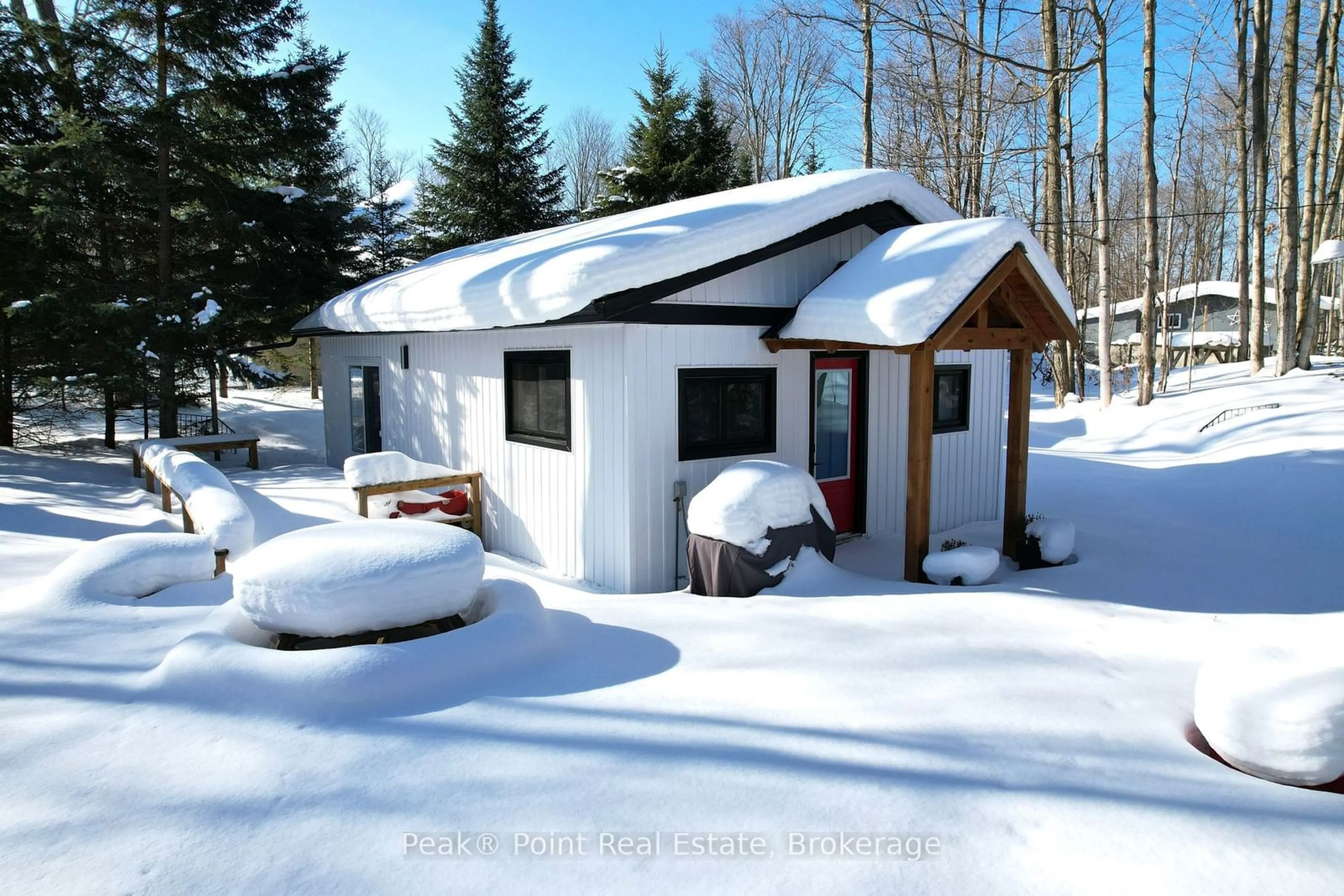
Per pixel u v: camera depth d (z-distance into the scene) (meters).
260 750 3.08
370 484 7.75
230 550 5.79
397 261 22.83
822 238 6.91
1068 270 21.28
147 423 15.49
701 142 26.31
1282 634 4.64
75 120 11.95
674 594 5.74
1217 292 33.66
